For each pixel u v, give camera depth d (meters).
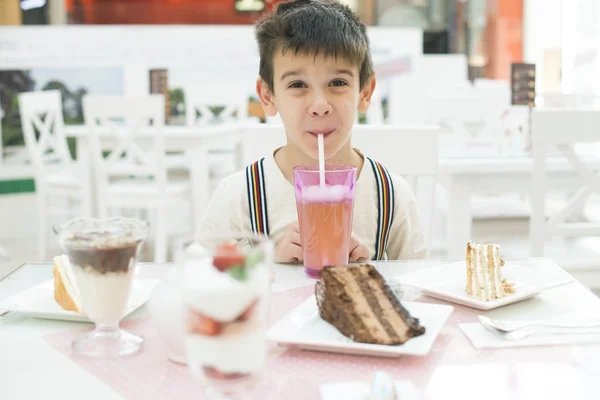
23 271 1.19
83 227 0.90
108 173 3.48
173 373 0.78
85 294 0.86
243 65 5.48
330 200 1.06
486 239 3.70
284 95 1.30
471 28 6.58
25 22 6.05
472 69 4.60
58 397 0.72
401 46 5.67
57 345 0.87
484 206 3.14
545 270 1.17
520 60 6.59
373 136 1.69
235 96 4.79
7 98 5.25
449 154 2.75
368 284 0.87
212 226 1.43
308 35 1.25
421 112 5.65
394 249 1.45
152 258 3.84
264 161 1.41
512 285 1.02
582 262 2.37
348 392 0.71
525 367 0.78
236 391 0.71
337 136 1.30
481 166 2.54
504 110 2.84
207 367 0.68
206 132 3.54
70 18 6.21
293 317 0.90
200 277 0.66
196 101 4.76
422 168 1.70
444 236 3.31
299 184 1.08
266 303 0.69
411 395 0.70
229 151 4.67
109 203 3.48
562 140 2.16
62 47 5.32
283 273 1.14
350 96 1.30
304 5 1.34
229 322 0.66
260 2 6.33
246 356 0.67
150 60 5.41
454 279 1.10
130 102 3.34
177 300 0.78
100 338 0.87
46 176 3.95
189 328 0.68
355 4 6.48
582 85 5.27
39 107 4.08
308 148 1.31
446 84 5.74
